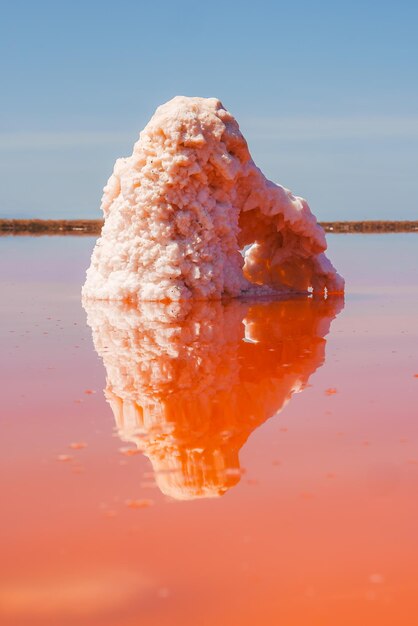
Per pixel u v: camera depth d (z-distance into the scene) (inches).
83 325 331.6
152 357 253.4
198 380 216.4
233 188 435.5
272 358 249.8
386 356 250.2
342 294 455.5
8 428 165.8
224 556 101.2
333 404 185.8
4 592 92.5
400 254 829.2
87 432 162.7
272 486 127.8
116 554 102.2
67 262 729.0
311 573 96.0
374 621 84.9
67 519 114.2
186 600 89.9
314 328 317.1
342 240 1135.6
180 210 420.5
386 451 146.9
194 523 112.3
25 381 215.3
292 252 464.4
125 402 189.8
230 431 163.2
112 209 444.1
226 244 437.1
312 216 455.2
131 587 93.4
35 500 122.3
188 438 157.8
